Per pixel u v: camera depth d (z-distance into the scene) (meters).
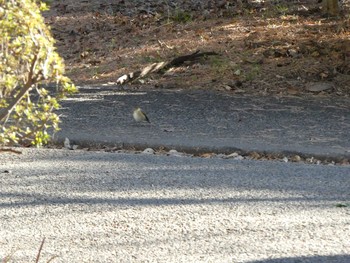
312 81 11.54
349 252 5.58
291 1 16.11
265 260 5.41
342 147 8.55
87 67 13.14
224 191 6.96
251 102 10.66
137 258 5.48
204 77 11.91
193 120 9.77
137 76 12.07
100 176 7.44
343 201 6.73
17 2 4.60
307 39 13.11
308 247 5.67
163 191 6.96
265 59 12.39
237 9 15.80
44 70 4.52
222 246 5.68
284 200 6.72
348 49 12.49
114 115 10.02
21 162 7.98
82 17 16.08
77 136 8.97
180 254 5.54
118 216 6.33
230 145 8.59
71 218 6.31
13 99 4.94
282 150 8.43
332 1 14.58
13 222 6.24
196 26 14.71
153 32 14.72
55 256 5.23
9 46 4.62
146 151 8.69
